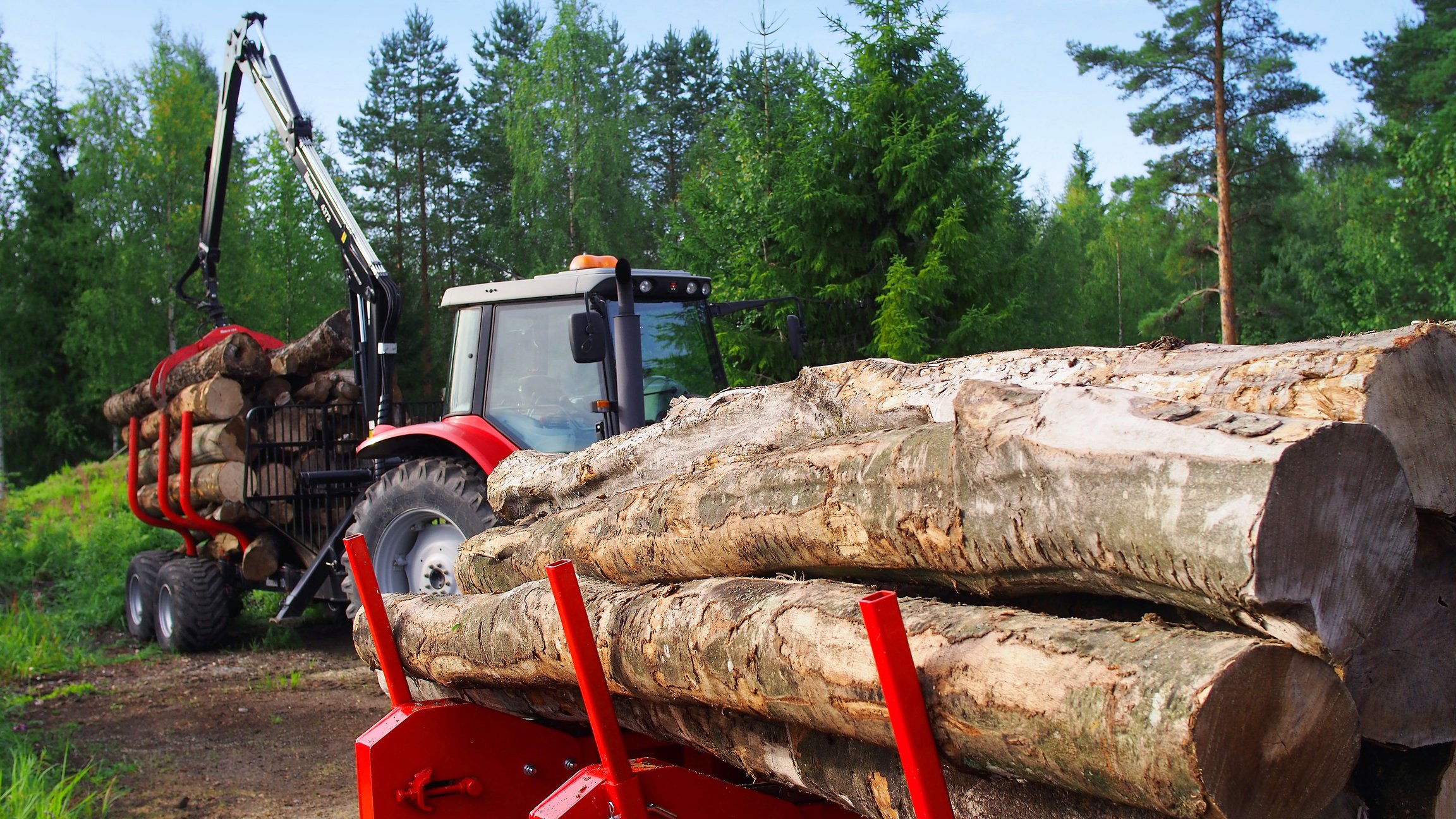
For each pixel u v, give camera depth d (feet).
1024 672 5.13
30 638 27.45
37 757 17.31
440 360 116.88
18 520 40.24
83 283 107.65
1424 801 5.50
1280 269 102.58
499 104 131.13
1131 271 117.08
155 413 30.50
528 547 11.28
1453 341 5.59
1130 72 79.71
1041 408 5.72
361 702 21.74
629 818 7.72
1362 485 4.54
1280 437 4.51
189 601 26.91
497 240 116.47
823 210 42.14
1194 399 6.56
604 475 11.57
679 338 20.07
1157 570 4.85
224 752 18.17
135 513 30.55
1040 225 87.25
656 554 9.14
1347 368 5.60
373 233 125.08
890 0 43.21
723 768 10.03
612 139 105.19
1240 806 4.38
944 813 5.44
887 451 6.84
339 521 26.45
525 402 19.66
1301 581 4.40
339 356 27.50
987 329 40.73
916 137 41.91
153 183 104.37
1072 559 5.44
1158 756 4.39
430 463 19.70
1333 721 4.59
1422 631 5.47
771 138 46.39
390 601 12.31
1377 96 89.35
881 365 9.48
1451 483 5.42
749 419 10.46
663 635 7.78
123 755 17.97
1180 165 83.46
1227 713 4.33
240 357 26.58
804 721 6.67
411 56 128.98
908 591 7.33
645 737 10.34
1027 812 5.81
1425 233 71.51
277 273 107.55
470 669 10.23
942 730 5.51
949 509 6.15
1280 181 83.87
